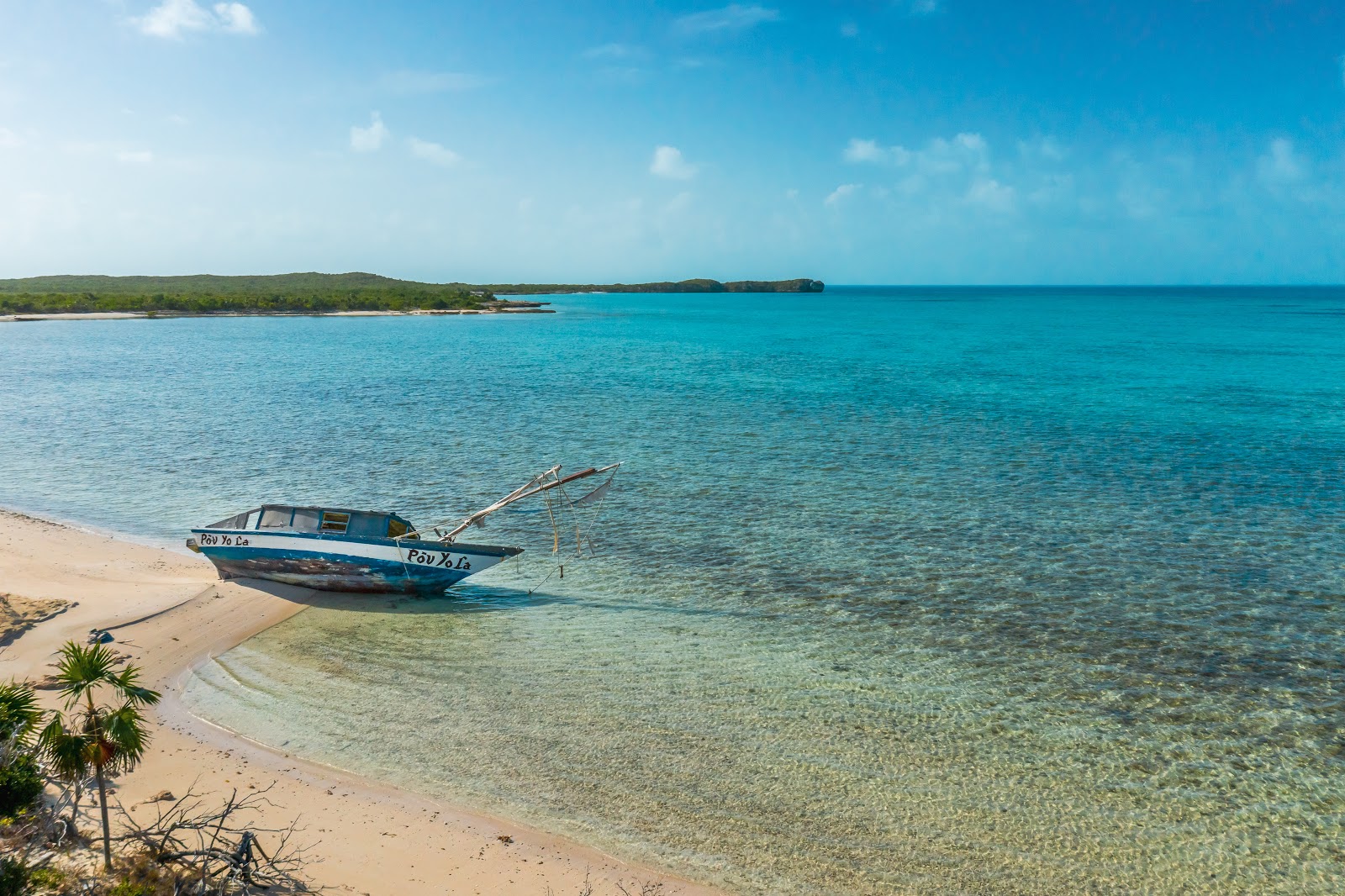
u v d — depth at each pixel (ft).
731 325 548.31
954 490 119.44
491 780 50.62
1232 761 53.26
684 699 60.95
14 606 72.23
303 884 40.32
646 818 47.14
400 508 110.42
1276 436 156.97
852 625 74.49
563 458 139.64
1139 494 116.67
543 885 41.52
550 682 63.67
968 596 81.15
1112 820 47.26
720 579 86.02
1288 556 91.61
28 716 45.47
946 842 45.29
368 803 47.98
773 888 41.78
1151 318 626.23
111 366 278.26
